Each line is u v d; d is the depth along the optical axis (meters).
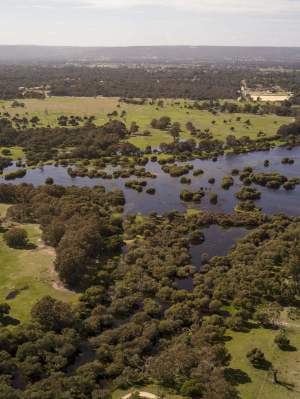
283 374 88.19
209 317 106.94
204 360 86.56
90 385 84.06
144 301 113.00
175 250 138.00
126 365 90.69
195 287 119.00
